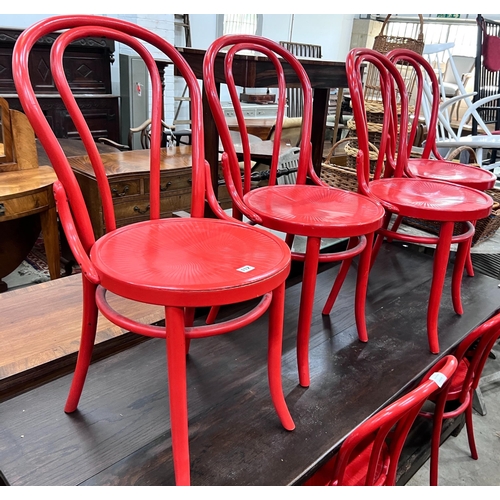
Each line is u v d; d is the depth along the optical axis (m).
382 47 2.60
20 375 1.12
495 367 1.98
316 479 1.07
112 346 1.31
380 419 0.79
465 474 1.48
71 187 0.84
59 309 1.43
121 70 3.90
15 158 1.98
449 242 1.24
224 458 0.92
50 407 1.03
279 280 0.79
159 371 1.17
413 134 1.83
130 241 0.89
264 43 1.25
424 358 1.29
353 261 1.91
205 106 1.42
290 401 1.09
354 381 1.17
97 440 0.94
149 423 1.00
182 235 0.93
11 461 0.88
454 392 1.35
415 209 1.21
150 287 0.69
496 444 1.61
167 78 4.09
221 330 0.78
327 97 1.88
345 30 6.84
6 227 2.01
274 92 5.74
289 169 2.33
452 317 1.53
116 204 2.28
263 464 0.91
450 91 4.82
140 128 3.09
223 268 0.77
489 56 3.03
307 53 5.08
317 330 1.40
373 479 0.97
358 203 1.20
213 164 1.50
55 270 2.01
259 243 0.90
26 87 0.79
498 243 2.04
